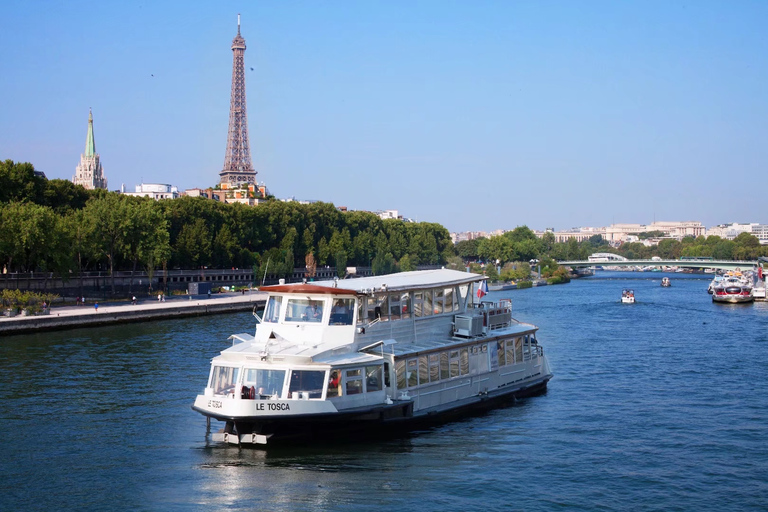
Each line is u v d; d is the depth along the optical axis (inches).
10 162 5374.0
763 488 1427.2
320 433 1601.9
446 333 1920.5
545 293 7760.8
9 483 1413.6
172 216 6742.1
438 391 1796.3
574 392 2258.9
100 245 5172.2
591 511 1305.4
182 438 1696.6
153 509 1283.2
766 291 6284.5
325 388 1521.9
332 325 1641.2
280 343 1612.9
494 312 2084.2
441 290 1910.7
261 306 5472.4
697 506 1337.4
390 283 1798.7
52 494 1357.0
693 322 4416.8
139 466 1496.1
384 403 1628.9
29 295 4239.7
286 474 1439.5
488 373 1978.3
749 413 2007.9
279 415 1480.1
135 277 6245.1
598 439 1737.2
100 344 3243.1
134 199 6727.4
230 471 1456.7
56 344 3235.7
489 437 1724.9
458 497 1352.1
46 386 2273.6
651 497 1376.7
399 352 1708.9
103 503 1312.7
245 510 1273.4
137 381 2357.3
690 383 2416.3
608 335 3732.8
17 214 4512.8
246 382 1536.7
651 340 3523.6
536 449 1647.4
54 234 4621.1
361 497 1337.4
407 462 1528.1
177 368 2600.9
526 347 2177.7
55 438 1705.2
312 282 1760.6
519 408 2016.5
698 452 1648.6
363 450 1596.9
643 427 1850.4
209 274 7057.1
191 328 3969.0
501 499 1348.4
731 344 3373.5
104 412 1946.4
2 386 2272.4
